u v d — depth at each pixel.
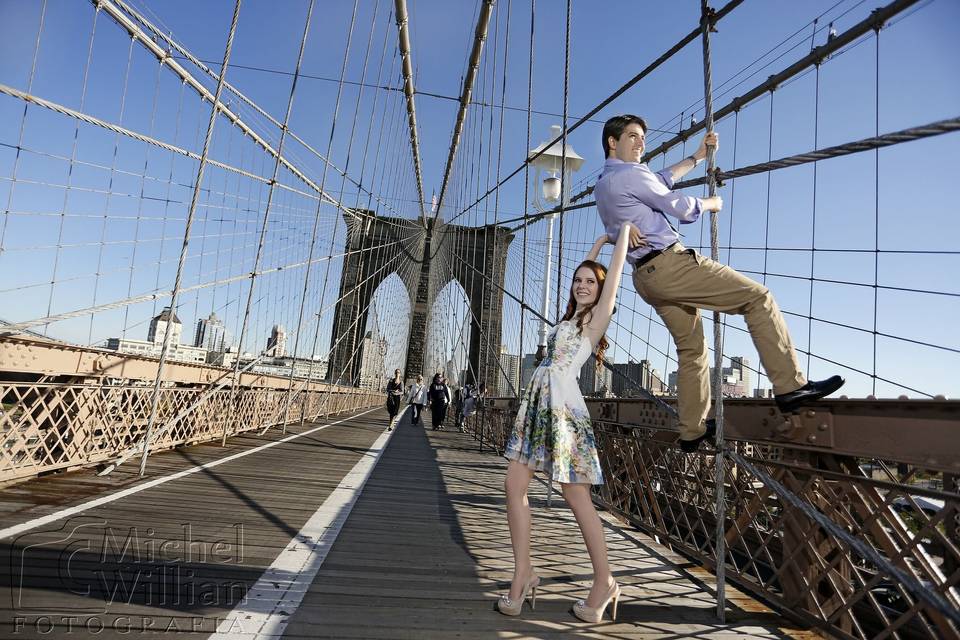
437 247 26.58
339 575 1.77
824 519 1.36
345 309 20.75
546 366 1.62
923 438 1.35
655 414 2.95
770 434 1.91
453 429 11.97
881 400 1.46
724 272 1.50
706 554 2.15
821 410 1.69
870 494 1.45
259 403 6.54
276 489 3.17
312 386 9.45
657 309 1.72
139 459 3.72
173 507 2.46
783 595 1.71
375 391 22.33
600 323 1.59
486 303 18.95
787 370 1.42
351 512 2.76
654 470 2.80
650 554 2.42
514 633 1.42
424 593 1.67
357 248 14.37
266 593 1.54
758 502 1.94
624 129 1.76
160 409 4.06
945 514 1.23
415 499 3.29
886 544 1.40
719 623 1.60
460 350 13.50
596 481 1.51
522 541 1.57
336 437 7.07
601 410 3.93
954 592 1.24
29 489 2.59
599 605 1.53
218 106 3.45
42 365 2.70
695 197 1.61
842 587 1.53
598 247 1.75
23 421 2.60
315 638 1.28
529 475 1.61
